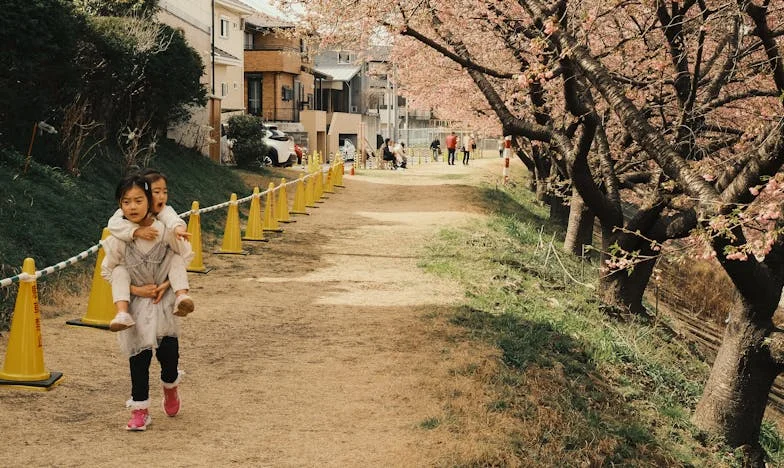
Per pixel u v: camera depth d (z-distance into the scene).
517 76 9.70
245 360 7.55
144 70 18.16
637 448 6.92
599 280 13.83
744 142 10.70
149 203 5.13
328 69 71.38
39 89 13.56
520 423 6.25
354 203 22.95
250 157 26.86
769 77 10.34
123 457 4.88
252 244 14.77
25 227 10.39
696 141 10.35
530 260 15.25
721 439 8.80
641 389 9.23
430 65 25.08
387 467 4.96
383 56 25.75
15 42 12.48
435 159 55.38
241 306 9.91
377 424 5.83
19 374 6.22
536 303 11.70
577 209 17.98
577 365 8.84
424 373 7.26
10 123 13.05
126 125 17.77
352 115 68.00
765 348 8.70
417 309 10.06
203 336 8.40
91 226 11.89
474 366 7.50
